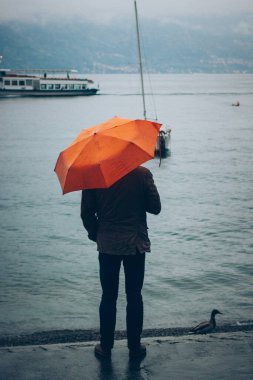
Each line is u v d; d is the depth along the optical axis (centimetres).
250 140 5031
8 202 2211
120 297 895
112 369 414
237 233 1570
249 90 18562
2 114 8338
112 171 388
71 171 391
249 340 462
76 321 760
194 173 3116
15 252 1362
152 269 1151
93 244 1452
